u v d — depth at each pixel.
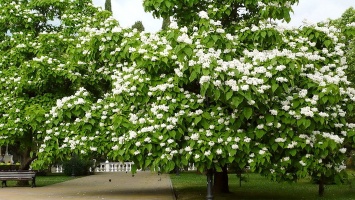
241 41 10.72
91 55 11.80
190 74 8.95
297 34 10.97
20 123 16.25
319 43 10.91
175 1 10.48
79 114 11.45
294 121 9.07
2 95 17.19
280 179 9.81
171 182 20.50
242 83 8.22
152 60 9.26
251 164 9.27
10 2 18.84
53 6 19.23
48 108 15.92
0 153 36.69
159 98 9.58
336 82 9.36
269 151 9.77
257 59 9.03
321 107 9.76
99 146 11.99
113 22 11.44
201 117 9.32
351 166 21.75
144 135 9.30
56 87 17.61
